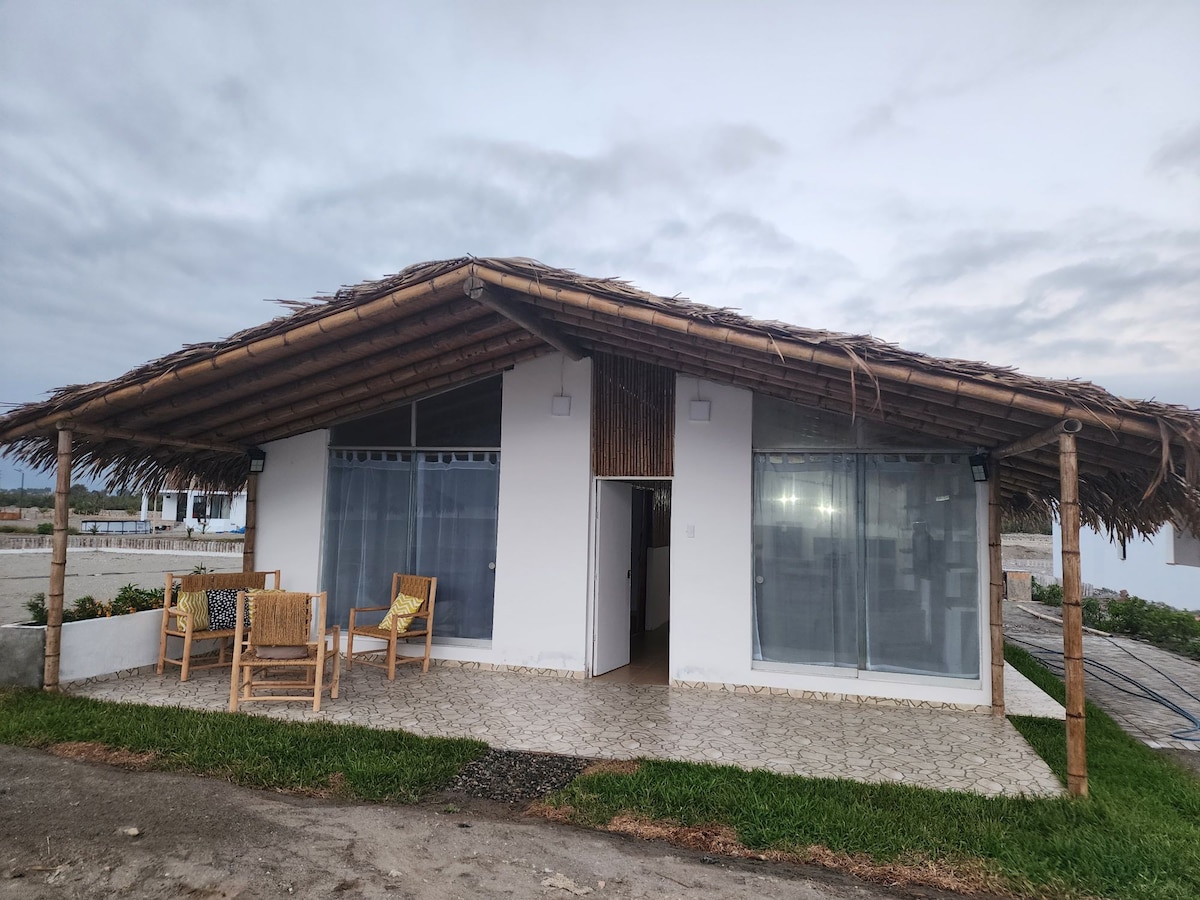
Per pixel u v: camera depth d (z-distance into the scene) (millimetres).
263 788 4855
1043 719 6871
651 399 8172
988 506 7188
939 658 7281
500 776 5172
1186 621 12766
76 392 6938
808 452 7742
